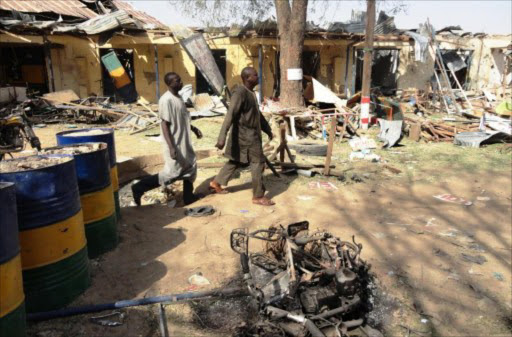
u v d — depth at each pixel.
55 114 13.80
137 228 4.82
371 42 11.68
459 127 11.51
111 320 3.13
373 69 24.25
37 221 3.03
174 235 4.66
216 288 3.57
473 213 5.69
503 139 10.44
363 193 6.47
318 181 7.01
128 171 6.84
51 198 3.07
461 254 4.40
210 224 5.00
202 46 15.48
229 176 6.05
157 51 17.91
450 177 7.51
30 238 3.03
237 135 5.62
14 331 2.60
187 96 15.84
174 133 5.19
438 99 18.45
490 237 4.88
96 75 17.83
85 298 3.39
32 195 2.98
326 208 5.74
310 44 18.03
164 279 3.72
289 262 3.08
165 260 4.07
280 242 3.50
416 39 19.33
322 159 8.73
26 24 13.45
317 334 2.65
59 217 3.14
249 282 3.21
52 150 4.00
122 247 4.32
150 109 13.86
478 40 23.95
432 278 3.89
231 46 18.58
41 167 3.01
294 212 5.54
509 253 4.47
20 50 17.88
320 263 3.19
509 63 22.66
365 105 11.91
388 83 23.83
